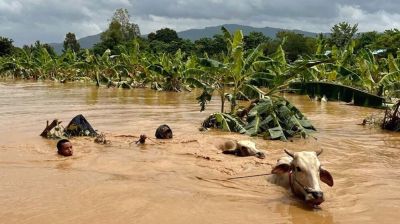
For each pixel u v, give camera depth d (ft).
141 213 19.81
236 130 45.73
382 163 32.50
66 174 26.40
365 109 71.77
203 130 45.68
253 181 26.27
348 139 43.52
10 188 23.20
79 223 18.49
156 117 55.72
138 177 26.27
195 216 19.72
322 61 44.32
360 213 20.98
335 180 27.04
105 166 28.94
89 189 23.13
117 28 266.77
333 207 21.80
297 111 46.21
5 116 52.95
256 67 52.95
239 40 51.01
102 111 60.64
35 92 93.20
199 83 60.29
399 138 44.62
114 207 20.48
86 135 39.99
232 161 31.22
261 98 47.39
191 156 32.53
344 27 209.67
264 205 21.79
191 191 23.70
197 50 232.94
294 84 48.01
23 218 18.90
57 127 39.50
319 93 45.68
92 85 122.83
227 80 52.70
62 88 108.37
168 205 21.03
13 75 159.02
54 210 19.94
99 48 218.38
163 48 238.07
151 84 114.42
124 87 113.29
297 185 22.44
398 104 50.60
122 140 37.99
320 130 49.34
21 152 32.53
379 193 24.40
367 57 87.61
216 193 23.59
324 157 34.42
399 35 160.45
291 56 200.64
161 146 35.70
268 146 38.81
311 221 19.70
